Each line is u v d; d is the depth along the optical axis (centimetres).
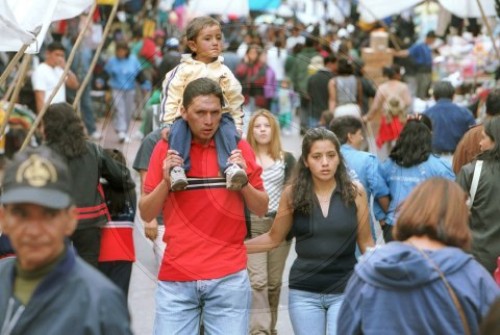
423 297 743
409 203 771
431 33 2531
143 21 2420
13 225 645
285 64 2095
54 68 2242
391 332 745
